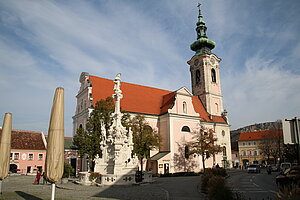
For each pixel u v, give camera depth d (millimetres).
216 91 62562
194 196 16406
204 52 62875
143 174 26672
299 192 8156
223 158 58625
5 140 16906
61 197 15758
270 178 33281
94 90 44844
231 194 12727
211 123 57531
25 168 52906
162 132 48031
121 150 25078
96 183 24094
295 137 7992
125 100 47750
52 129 10797
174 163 45094
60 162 10609
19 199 14742
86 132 32219
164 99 53844
